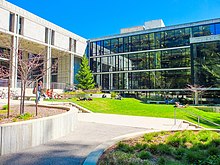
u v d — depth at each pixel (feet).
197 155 15.42
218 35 87.15
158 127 31.37
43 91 79.15
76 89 106.01
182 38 98.78
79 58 125.80
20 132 17.76
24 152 17.19
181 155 16.03
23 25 87.25
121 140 19.56
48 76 97.45
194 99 90.27
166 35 102.94
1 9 78.64
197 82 88.89
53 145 19.48
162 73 101.65
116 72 114.01
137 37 110.52
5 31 79.51
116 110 57.93
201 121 47.24
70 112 26.66
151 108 62.18
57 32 106.11
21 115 23.26
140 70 107.04
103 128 29.27
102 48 120.78
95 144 20.21
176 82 97.45
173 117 46.47
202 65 88.79
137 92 106.93
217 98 84.69
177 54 98.99
